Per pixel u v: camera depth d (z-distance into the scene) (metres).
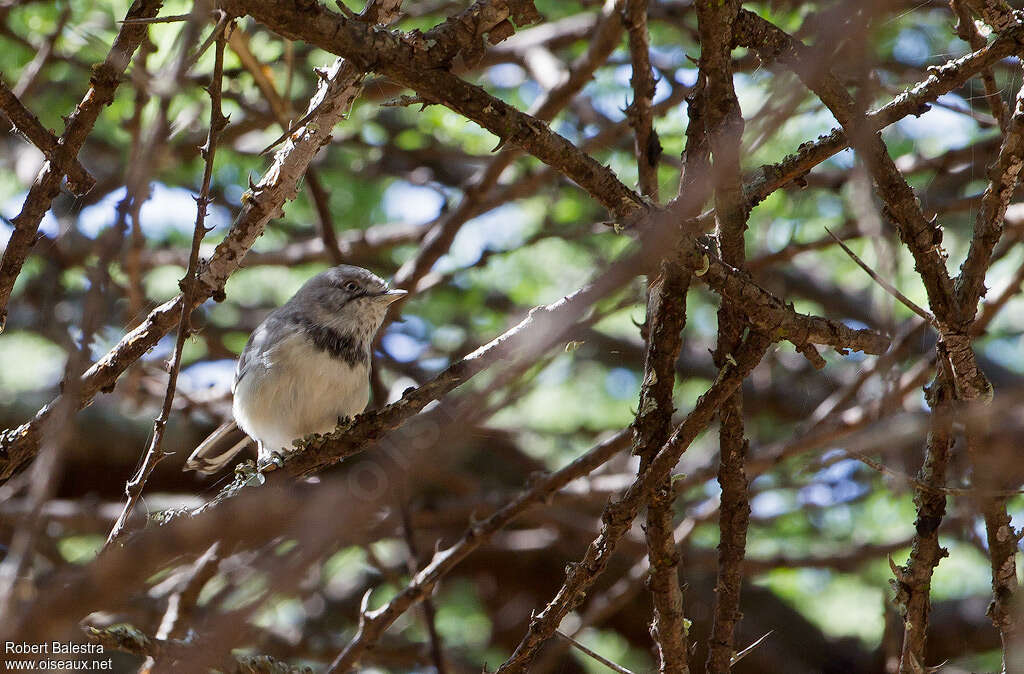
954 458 8.85
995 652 13.27
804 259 16.14
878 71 8.94
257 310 15.77
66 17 9.30
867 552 12.43
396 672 13.73
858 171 8.70
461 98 5.94
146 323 7.33
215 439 11.03
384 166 15.24
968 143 12.73
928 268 6.31
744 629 14.40
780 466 12.13
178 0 8.81
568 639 6.82
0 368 14.41
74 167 6.91
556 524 14.08
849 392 10.38
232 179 13.77
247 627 3.54
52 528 12.94
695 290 14.91
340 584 14.65
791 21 9.24
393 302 10.85
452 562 7.93
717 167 4.61
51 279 12.52
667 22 12.42
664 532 6.68
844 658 14.39
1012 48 6.17
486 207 12.13
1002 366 14.88
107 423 14.20
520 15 5.97
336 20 5.73
